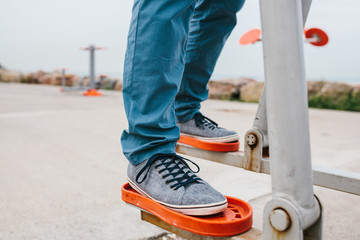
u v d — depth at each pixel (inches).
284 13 18.3
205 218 25.2
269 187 58.7
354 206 51.0
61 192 55.1
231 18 38.5
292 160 19.0
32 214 46.1
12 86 393.1
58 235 40.2
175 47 27.9
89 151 83.4
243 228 23.3
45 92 291.9
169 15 26.9
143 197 28.4
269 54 18.9
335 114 180.7
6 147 86.0
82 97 244.1
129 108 28.8
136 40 27.8
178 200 26.0
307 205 19.4
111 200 51.9
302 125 18.8
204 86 39.8
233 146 35.9
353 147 91.6
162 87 27.9
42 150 83.7
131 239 39.4
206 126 38.0
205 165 72.7
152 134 28.5
